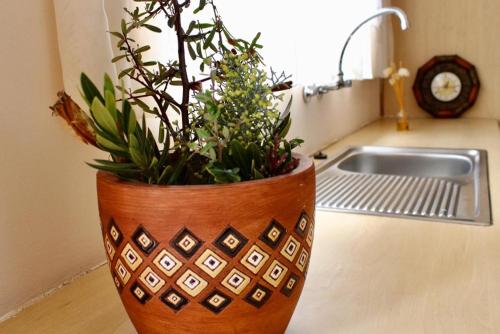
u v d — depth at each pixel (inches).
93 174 27.9
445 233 33.6
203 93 18.5
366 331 21.5
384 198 45.9
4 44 22.7
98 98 16.9
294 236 17.7
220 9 35.4
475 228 34.4
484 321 22.0
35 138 24.4
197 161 19.1
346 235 33.8
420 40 95.7
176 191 15.8
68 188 26.4
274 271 17.2
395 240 32.6
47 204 25.2
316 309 23.5
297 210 17.6
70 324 22.7
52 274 25.7
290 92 54.4
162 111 20.6
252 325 17.6
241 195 16.0
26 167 24.0
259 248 16.7
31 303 24.6
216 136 17.4
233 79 18.4
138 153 17.0
